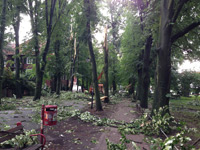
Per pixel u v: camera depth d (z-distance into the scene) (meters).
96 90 13.71
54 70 24.62
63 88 41.50
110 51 31.84
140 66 19.91
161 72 9.09
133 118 10.95
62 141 6.05
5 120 8.58
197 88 22.25
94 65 14.01
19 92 22.77
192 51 14.11
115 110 14.17
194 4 11.55
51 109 6.57
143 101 15.94
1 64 14.60
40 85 18.11
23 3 18.20
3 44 15.76
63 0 19.36
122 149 4.40
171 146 3.67
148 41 15.76
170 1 8.91
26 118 9.34
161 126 7.22
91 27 14.57
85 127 8.26
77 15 14.10
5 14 14.51
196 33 12.79
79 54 32.69
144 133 7.46
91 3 14.00
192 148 3.80
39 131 6.94
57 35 21.53
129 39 22.34
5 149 4.55
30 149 4.27
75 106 15.55
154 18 11.35
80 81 44.69
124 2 16.78
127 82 32.72
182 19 12.52
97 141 6.27
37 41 17.86
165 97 8.96
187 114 13.45
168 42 9.06
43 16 18.94
